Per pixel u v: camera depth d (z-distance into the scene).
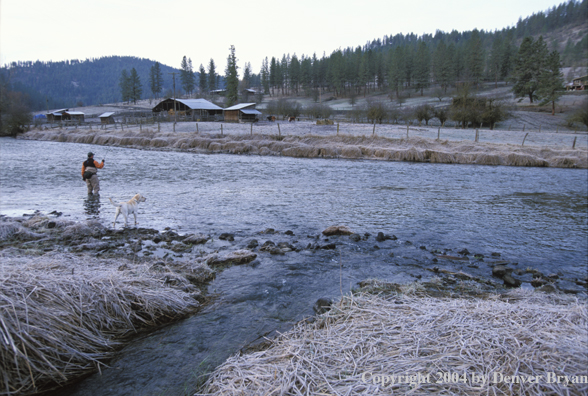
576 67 154.88
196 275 6.04
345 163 27.36
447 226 10.16
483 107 60.56
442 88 141.50
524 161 27.80
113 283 4.71
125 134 47.03
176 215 10.86
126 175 19.23
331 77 171.50
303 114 87.00
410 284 5.73
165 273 5.78
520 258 7.70
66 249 7.25
